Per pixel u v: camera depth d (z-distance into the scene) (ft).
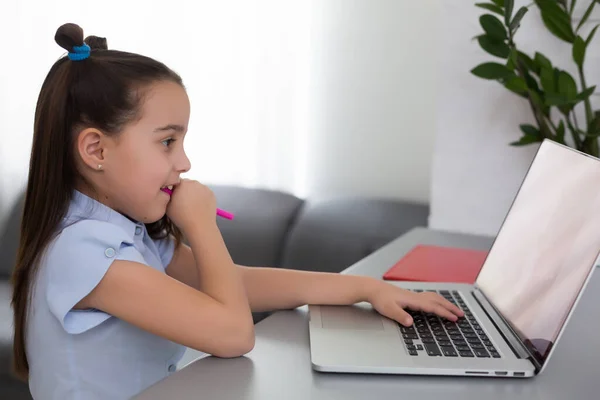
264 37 7.59
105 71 3.04
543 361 2.66
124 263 2.95
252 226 7.25
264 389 2.52
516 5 5.36
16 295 3.30
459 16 5.56
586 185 2.91
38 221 3.16
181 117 3.15
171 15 7.84
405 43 7.20
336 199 7.41
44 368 3.18
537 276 3.04
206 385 2.55
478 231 5.77
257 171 7.87
